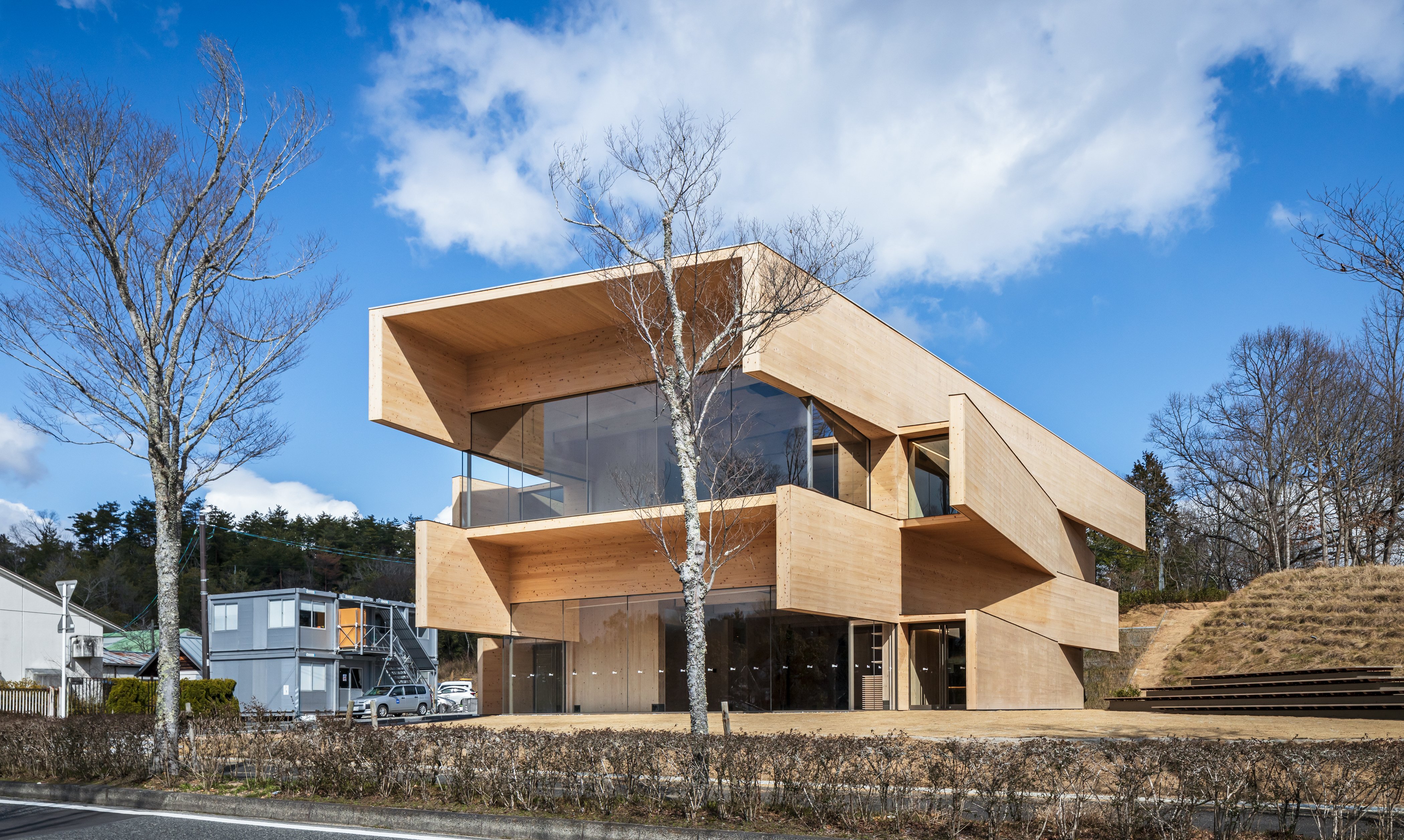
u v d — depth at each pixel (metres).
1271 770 7.90
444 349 25.92
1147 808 7.79
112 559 74.12
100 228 12.92
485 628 25.92
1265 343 46.97
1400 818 7.89
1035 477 31.64
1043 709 28.66
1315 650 27.39
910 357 26.25
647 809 9.35
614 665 25.34
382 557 78.38
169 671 12.54
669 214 14.02
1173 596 45.94
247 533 72.69
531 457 25.72
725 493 22.06
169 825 9.60
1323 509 45.28
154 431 12.95
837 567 22.23
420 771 10.37
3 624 38.19
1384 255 10.63
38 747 13.28
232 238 13.87
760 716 21.08
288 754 11.22
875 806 8.84
